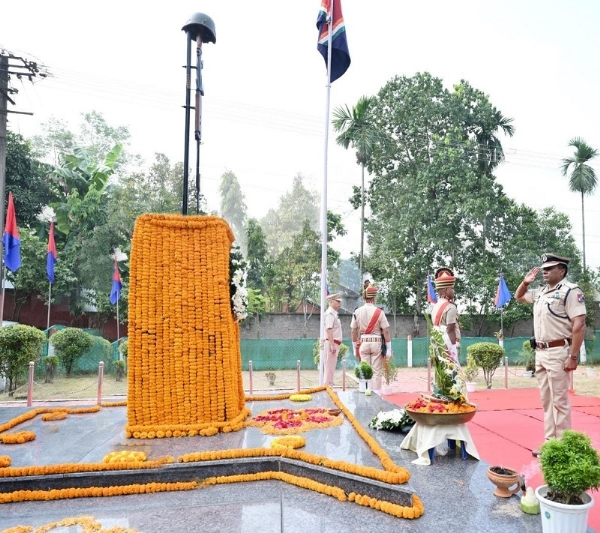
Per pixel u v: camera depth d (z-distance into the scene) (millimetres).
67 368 13438
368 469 3471
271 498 3486
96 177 19516
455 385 4152
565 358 4656
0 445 4523
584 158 22266
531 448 5203
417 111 19922
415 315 20422
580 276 20344
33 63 12453
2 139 12242
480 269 19250
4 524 3145
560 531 2590
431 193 19641
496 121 19984
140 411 4863
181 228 5242
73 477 3691
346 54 9484
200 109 6152
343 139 19703
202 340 5051
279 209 21828
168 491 3674
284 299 21000
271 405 6367
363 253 21000
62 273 18422
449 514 3094
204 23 6031
